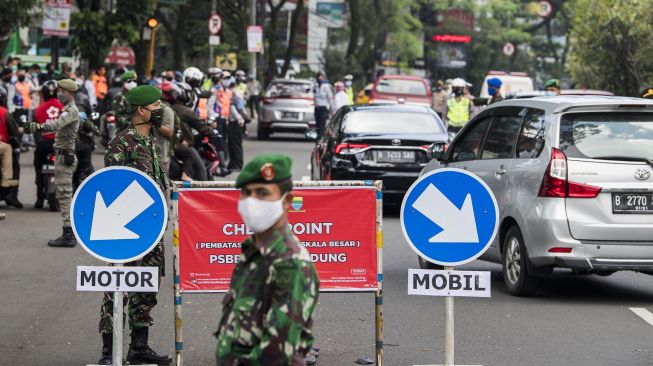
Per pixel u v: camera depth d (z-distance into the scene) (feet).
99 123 211.00
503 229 86.69
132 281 57.47
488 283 57.88
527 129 85.20
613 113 81.56
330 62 518.78
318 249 59.47
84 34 255.09
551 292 87.86
